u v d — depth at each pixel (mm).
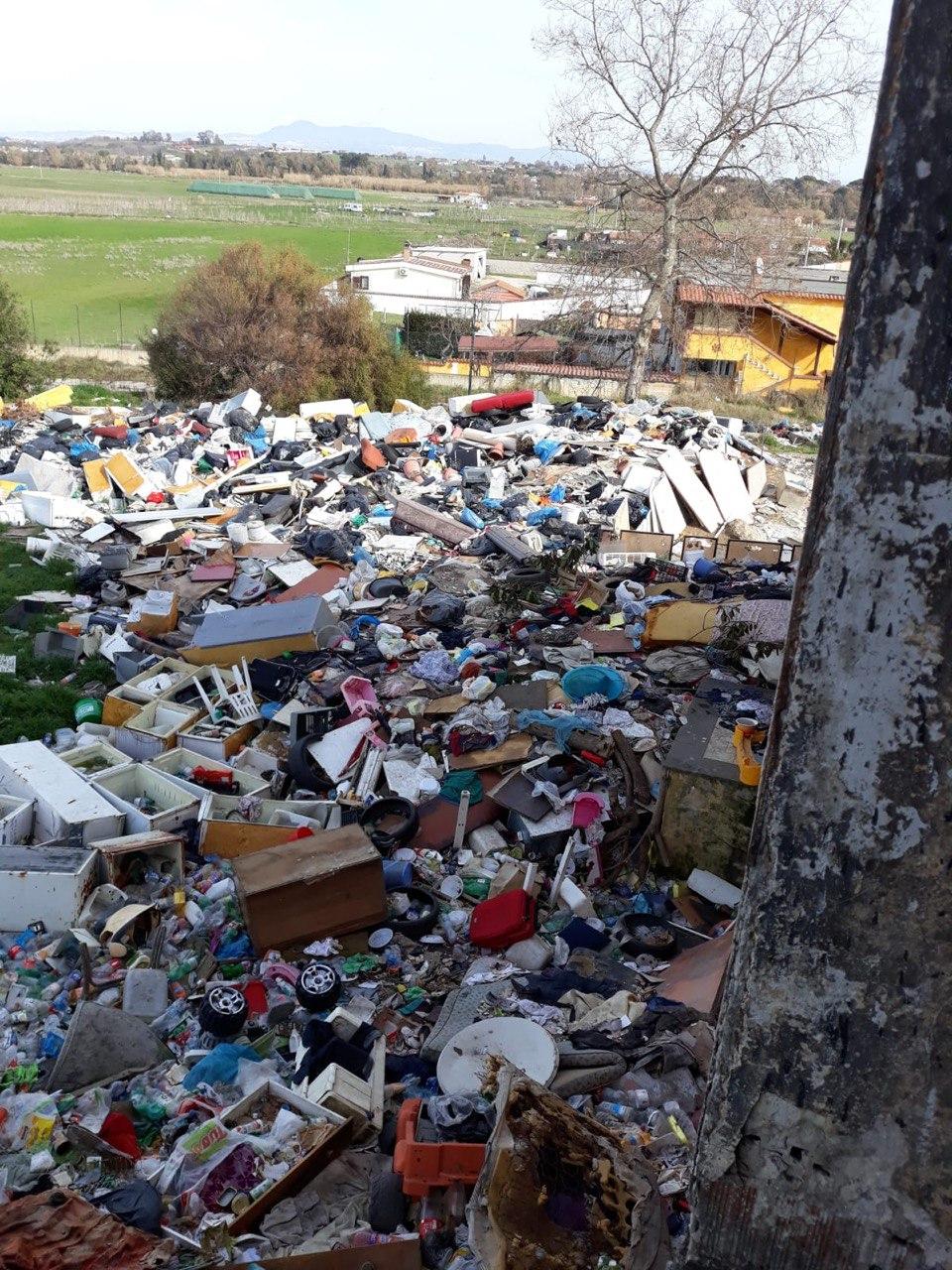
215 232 99375
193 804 10258
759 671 11719
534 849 10117
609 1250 4469
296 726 11844
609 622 14859
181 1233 5750
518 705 12047
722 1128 3432
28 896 8766
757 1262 3475
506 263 84312
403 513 20078
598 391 40312
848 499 2900
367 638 14656
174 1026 7848
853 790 3051
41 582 17406
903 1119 3176
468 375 40875
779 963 3254
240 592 16844
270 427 25656
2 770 10641
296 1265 5297
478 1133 6086
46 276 69250
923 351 2727
